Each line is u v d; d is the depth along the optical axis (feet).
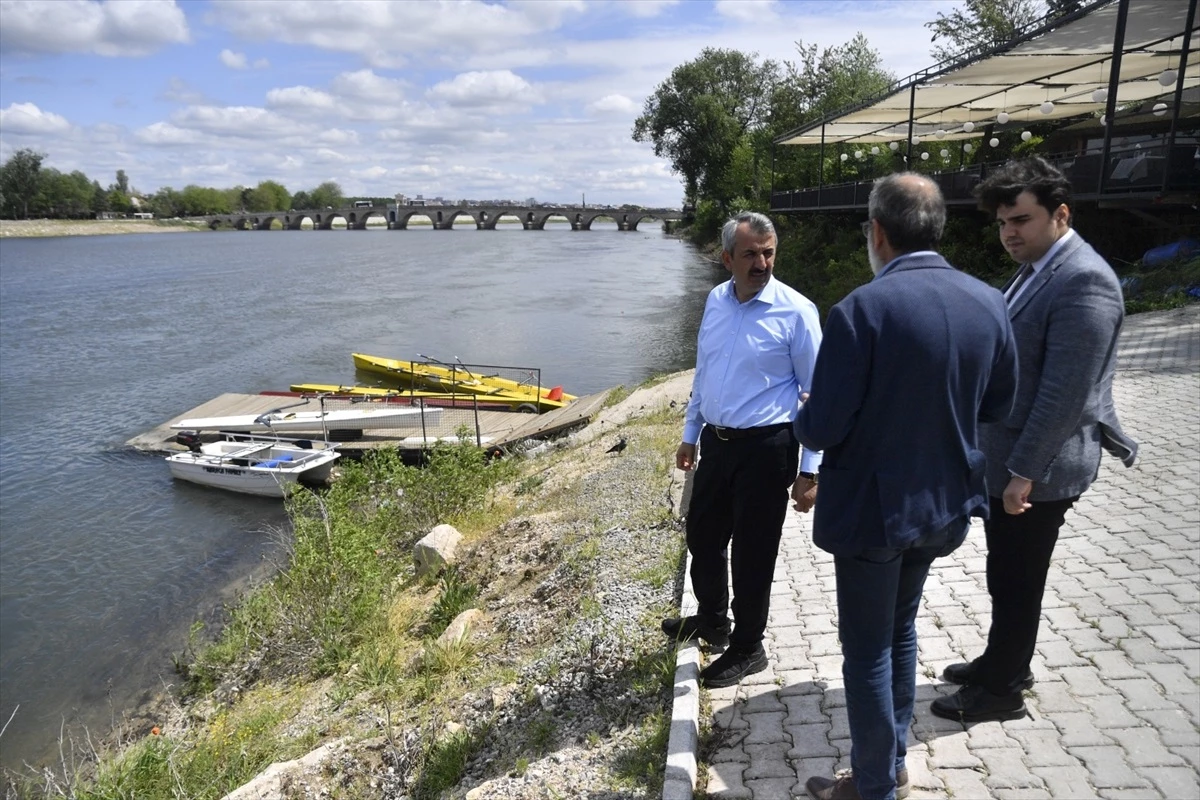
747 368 11.92
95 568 36.70
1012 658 10.52
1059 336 9.12
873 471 8.55
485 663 19.07
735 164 170.09
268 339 91.91
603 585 19.24
